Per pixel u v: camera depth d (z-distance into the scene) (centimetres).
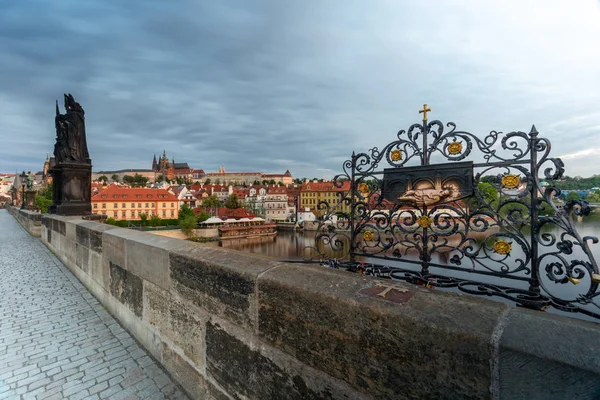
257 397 188
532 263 211
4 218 3173
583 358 84
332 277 163
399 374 120
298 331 160
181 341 268
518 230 218
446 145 259
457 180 252
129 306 379
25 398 260
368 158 320
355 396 135
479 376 100
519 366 92
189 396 258
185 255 258
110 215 7888
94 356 327
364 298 135
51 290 563
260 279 183
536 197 210
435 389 110
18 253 961
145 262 329
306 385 156
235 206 9869
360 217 322
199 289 240
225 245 6225
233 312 205
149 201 8338
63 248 803
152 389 270
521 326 100
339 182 345
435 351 109
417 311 119
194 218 7025
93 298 517
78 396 263
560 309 194
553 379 87
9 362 317
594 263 181
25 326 404
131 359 319
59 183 1287
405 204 285
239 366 201
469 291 235
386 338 123
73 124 1204
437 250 264
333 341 143
